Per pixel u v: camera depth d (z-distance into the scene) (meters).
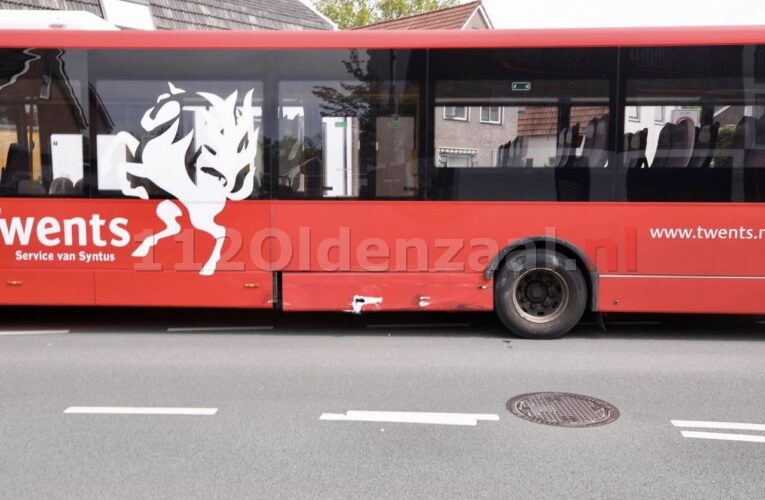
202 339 7.62
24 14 7.97
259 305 7.64
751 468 4.24
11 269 7.67
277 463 4.27
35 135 7.62
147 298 7.67
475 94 7.46
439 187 7.50
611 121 7.37
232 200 7.60
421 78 7.48
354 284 7.58
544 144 7.43
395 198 7.53
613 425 4.95
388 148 7.53
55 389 5.73
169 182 7.60
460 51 7.45
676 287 7.38
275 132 7.57
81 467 4.20
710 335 7.93
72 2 14.40
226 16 18.59
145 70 7.57
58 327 8.27
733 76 7.26
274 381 5.97
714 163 7.30
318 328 8.22
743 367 6.50
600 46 7.34
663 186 7.34
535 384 5.91
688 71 7.29
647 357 6.86
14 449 4.47
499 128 7.46
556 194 7.42
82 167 7.62
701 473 4.16
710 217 7.31
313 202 7.57
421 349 7.16
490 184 7.46
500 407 5.32
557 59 7.38
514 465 4.26
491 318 8.84
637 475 4.13
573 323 7.54
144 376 6.11
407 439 4.67
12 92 7.62
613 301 7.45
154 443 4.57
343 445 4.56
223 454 4.40
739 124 7.28
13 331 8.02
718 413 5.21
